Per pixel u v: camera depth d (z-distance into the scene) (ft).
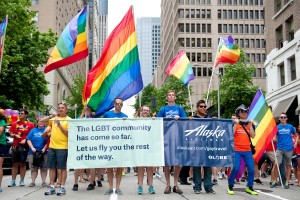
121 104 25.91
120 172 25.52
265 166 44.93
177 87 161.58
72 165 24.66
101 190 27.96
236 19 248.11
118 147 24.97
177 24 250.78
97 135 24.98
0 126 26.32
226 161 25.48
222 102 114.21
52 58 28.22
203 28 247.09
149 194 25.58
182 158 25.14
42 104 105.91
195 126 25.53
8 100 89.86
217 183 33.53
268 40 91.97
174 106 26.96
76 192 26.73
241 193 27.40
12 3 72.54
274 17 86.53
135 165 24.85
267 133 33.42
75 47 28.53
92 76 28.99
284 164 33.86
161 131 25.26
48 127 30.42
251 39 246.06
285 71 81.25
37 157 31.37
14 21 74.54
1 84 93.76
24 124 32.09
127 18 28.94
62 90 191.52
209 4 248.73
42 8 160.56
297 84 73.72
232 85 109.09
